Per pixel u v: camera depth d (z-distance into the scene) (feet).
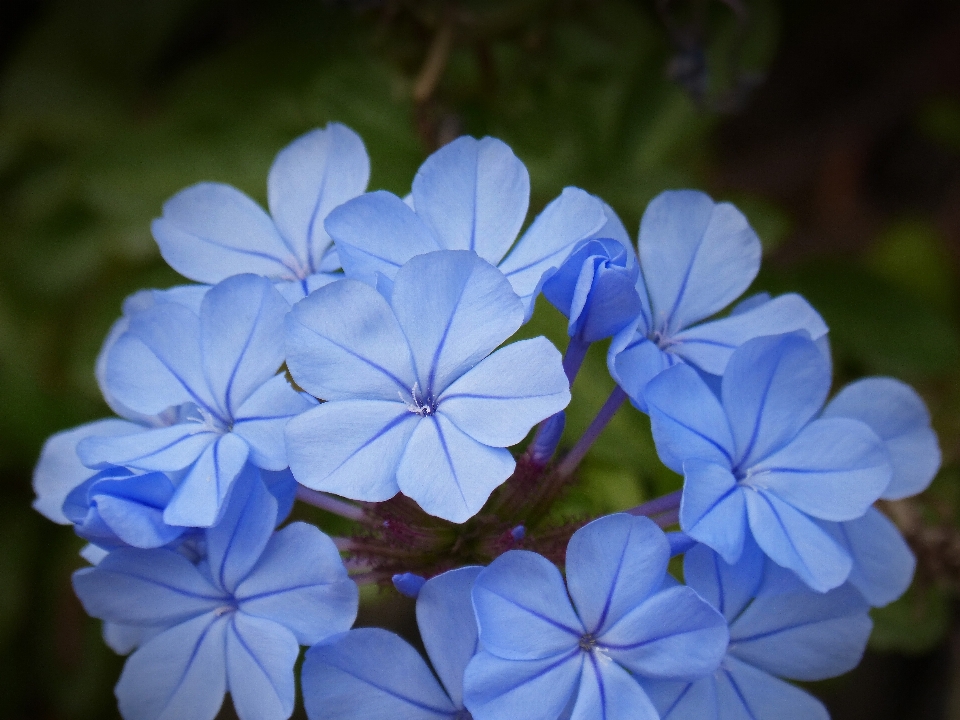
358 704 0.60
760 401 0.62
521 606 0.59
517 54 0.83
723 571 0.61
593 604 0.59
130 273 0.84
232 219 0.67
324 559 0.60
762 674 0.63
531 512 0.66
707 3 0.86
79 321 0.86
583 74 0.84
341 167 0.67
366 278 0.61
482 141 0.64
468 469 0.59
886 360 0.86
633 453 0.74
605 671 0.59
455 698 0.60
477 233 0.64
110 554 0.61
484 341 0.60
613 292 0.60
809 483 0.62
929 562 0.78
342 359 0.60
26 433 0.86
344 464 0.59
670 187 0.83
